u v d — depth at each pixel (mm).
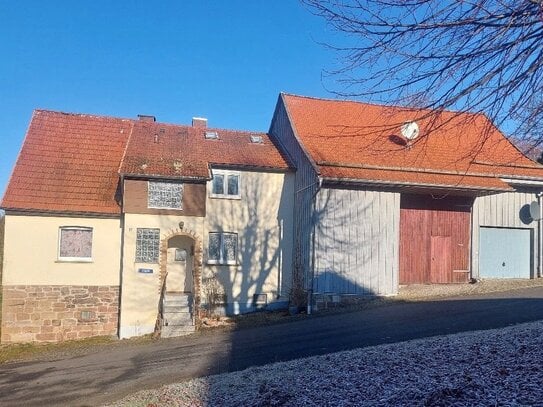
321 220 18688
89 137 22281
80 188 19812
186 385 9484
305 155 19484
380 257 19062
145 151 20672
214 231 20484
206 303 19922
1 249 28719
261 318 18578
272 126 25109
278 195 21125
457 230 21266
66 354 16031
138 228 19125
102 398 10133
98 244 19219
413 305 17016
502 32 4691
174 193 19594
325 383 7926
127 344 16969
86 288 19016
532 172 20906
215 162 20531
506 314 13938
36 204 18734
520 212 22281
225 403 7711
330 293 18531
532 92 4973
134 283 18922
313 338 13461
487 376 7047
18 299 18562
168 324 18078
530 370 7078
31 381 12453
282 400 7230
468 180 19422
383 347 10547
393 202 19375
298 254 20109
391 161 19344
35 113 22766
